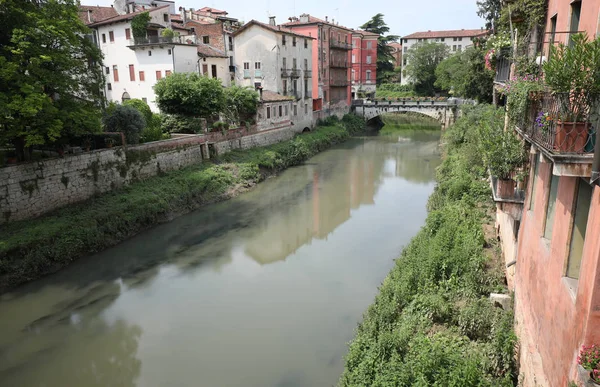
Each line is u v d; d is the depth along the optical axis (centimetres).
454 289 1282
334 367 1211
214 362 1252
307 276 1750
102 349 1327
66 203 2098
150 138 2797
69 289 1647
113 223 2052
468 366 898
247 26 4316
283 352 1284
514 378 928
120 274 1770
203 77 3238
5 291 1590
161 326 1430
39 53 1753
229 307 1534
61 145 2130
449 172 2742
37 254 1703
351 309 1498
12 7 1677
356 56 7488
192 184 2634
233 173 3016
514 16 1422
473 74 3500
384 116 7762
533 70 1084
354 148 4550
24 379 1212
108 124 2491
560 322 664
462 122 3894
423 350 963
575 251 659
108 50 3966
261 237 2156
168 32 3575
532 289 869
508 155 1075
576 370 569
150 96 3794
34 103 1662
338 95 5903
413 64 7369
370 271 1773
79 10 2033
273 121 4003
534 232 891
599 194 537
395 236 2139
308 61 4906
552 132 628
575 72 579
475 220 1777
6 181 1838
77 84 1966
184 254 1959
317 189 2989
